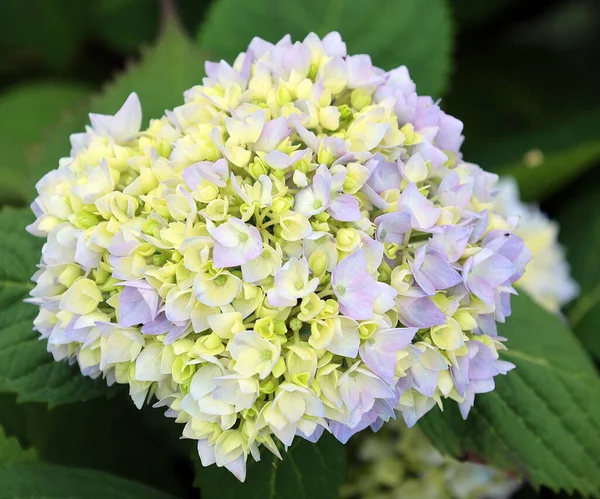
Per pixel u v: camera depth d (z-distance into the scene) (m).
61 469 0.59
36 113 0.81
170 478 0.65
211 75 0.58
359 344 0.53
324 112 0.56
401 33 0.70
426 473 0.64
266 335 0.53
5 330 0.61
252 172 0.54
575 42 1.03
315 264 0.54
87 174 0.56
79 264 0.56
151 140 0.57
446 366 0.54
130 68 0.68
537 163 0.72
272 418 0.53
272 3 0.69
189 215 0.54
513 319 0.64
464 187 0.56
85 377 0.60
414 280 0.54
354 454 0.64
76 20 0.87
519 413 0.63
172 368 0.54
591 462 0.62
